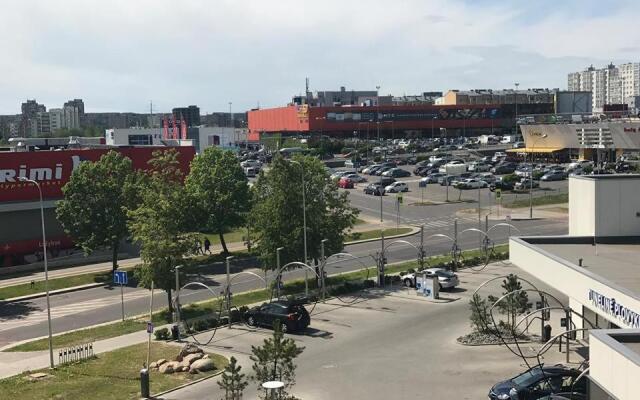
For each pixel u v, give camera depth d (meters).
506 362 31.75
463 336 35.94
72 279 55.59
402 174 123.12
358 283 49.22
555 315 39.91
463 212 83.94
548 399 24.81
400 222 78.75
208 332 39.38
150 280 42.53
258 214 50.28
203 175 63.12
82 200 56.31
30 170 64.75
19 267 60.28
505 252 59.94
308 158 51.94
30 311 47.19
